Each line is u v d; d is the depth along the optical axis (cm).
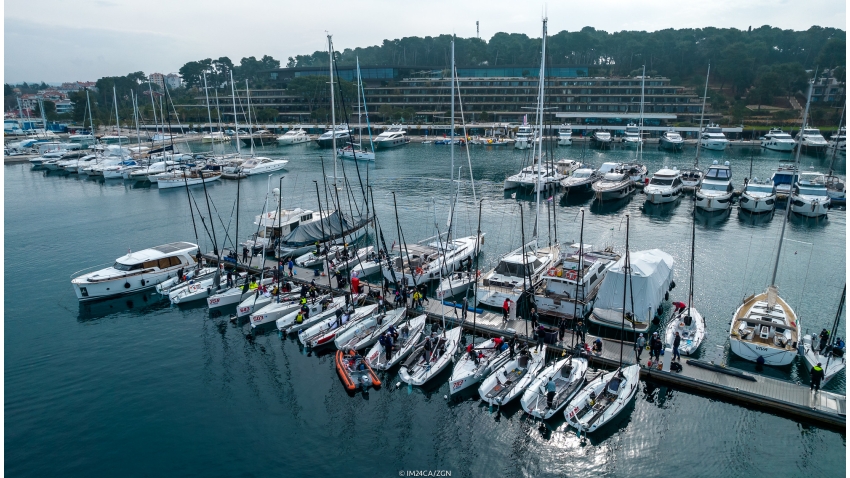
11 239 6662
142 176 10681
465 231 6688
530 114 19550
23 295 4897
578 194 8969
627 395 3072
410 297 4494
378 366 3516
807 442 2819
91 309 4572
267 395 3334
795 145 13412
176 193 9500
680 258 5531
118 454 2850
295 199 8838
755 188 7444
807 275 5006
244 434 2992
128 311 4528
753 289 4675
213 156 12462
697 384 3181
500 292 4256
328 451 2855
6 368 3659
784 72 17862
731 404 3105
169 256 5066
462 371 3341
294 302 4359
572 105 19412
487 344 3675
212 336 4081
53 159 12581
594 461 2744
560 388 3178
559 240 6278
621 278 3822
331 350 3850
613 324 3803
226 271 5169
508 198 8638
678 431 2919
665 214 7462
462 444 2888
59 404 3269
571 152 14200
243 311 4306
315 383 3447
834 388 3170
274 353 3822
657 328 3934
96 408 3228
